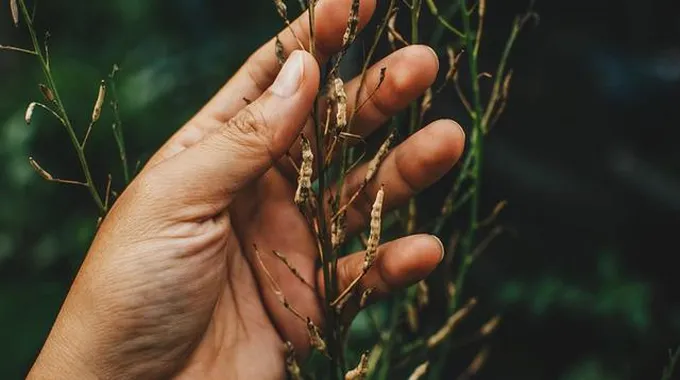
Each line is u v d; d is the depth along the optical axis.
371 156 0.41
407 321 0.39
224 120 0.38
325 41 0.35
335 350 0.33
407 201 0.36
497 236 0.84
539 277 0.79
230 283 0.38
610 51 0.96
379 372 0.39
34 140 1.02
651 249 0.82
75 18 1.43
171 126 1.05
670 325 0.74
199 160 0.33
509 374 0.77
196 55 1.16
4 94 1.20
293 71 0.32
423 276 0.35
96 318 0.34
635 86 0.92
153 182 0.33
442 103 0.81
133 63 1.27
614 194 0.87
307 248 0.38
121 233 0.33
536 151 0.93
